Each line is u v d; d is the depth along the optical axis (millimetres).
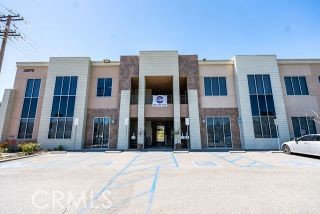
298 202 3998
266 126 16906
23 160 10695
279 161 9578
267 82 17875
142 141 17266
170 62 18812
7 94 18078
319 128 17156
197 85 18422
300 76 18453
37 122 17922
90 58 19297
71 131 17344
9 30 13703
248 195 4492
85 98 18109
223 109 18062
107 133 17906
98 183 5680
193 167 8242
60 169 7914
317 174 6613
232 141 17328
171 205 3924
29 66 19250
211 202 4070
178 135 17250
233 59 18922
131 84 20172
